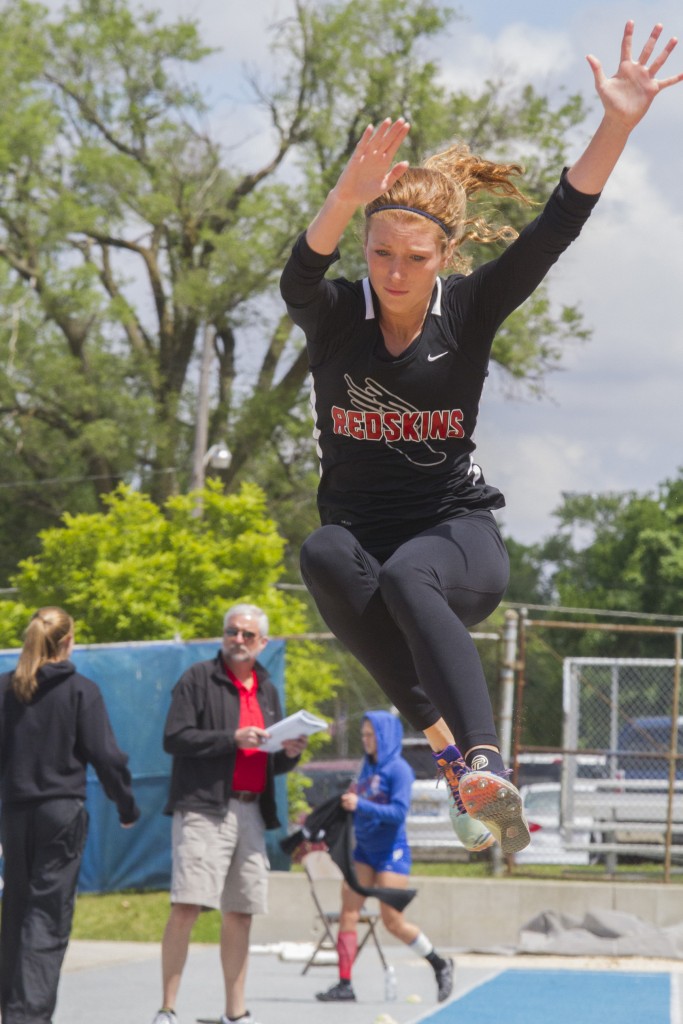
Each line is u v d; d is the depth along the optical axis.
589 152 8.23
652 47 8.21
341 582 8.66
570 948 31.84
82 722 17.58
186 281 75.44
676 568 125.94
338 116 77.81
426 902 33.78
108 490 84.38
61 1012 22.14
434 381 8.57
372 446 8.80
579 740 47.19
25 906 17.16
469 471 9.09
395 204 8.24
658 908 33.59
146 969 28.06
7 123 75.00
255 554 47.72
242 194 84.19
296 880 34.09
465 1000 24.72
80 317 80.94
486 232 9.35
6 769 17.48
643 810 38.97
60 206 76.19
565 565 161.75
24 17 81.50
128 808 17.91
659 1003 24.36
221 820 19.95
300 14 75.88
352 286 8.66
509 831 7.63
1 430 84.06
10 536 88.94
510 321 72.06
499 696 37.44
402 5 74.19
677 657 36.41
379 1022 21.58
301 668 46.56
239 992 20.30
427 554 8.27
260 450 83.25
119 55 80.50
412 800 39.94
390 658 8.87
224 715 20.45
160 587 46.47
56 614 18.03
